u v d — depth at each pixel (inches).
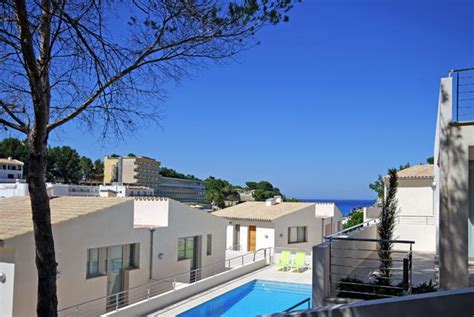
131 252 751.1
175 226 852.6
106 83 295.9
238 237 1300.4
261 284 853.8
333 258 416.5
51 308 272.5
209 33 295.4
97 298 608.4
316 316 294.7
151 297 699.4
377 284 399.5
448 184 378.6
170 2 284.4
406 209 1023.0
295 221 1312.7
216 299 724.7
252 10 283.3
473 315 251.6
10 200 761.0
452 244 373.7
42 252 273.0
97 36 285.0
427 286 403.9
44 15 273.1
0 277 541.6
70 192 1378.0
